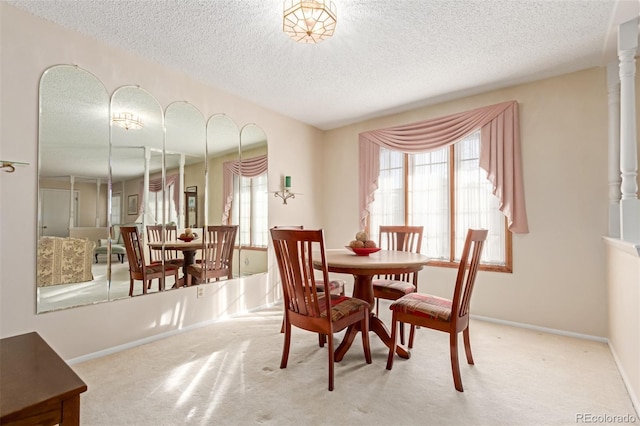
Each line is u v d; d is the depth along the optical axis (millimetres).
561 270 2783
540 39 2277
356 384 1889
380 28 2150
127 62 2510
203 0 1879
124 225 2496
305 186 4277
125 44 2398
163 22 2107
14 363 959
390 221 3910
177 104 2848
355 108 3721
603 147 2633
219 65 2717
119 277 2445
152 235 2672
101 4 1922
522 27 2133
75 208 2240
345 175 4363
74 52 2223
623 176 1984
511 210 2977
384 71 2789
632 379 1766
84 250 2270
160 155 2736
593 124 2678
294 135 4121
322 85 3098
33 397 770
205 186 3084
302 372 2037
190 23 2117
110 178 2428
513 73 2807
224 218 3248
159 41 2350
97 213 2352
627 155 1973
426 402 1703
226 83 3074
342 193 4391
